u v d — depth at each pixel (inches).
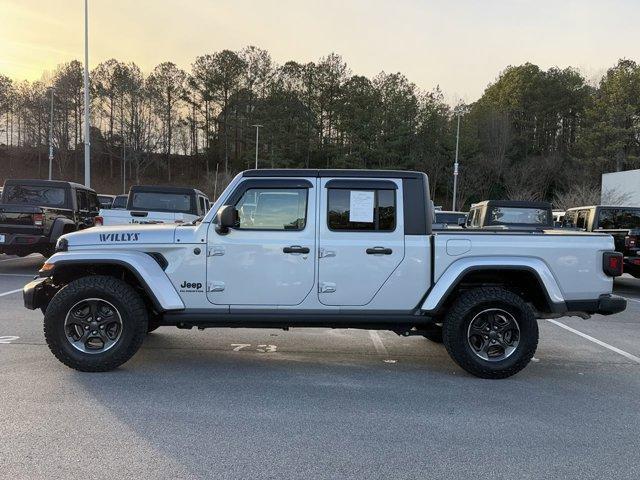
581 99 2677.2
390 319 208.5
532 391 195.0
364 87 2662.4
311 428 157.1
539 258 207.8
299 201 209.2
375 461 136.9
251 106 2874.0
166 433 151.1
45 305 218.7
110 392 183.6
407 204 208.8
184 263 206.4
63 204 506.6
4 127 3211.1
